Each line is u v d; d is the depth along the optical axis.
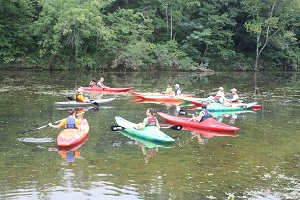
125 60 34.25
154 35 40.41
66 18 30.14
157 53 36.59
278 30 40.84
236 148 10.59
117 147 10.32
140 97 19.02
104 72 33.03
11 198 6.95
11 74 28.34
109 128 12.41
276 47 44.06
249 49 45.38
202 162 9.27
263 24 39.28
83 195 7.17
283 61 45.56
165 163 9.11
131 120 13.70
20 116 13.63
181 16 40.25
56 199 6.97
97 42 34.31
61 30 30.61
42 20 31.42
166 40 40.66
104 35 33.66
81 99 16.25
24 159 9.06
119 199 7.05
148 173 8.40
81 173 8.27
